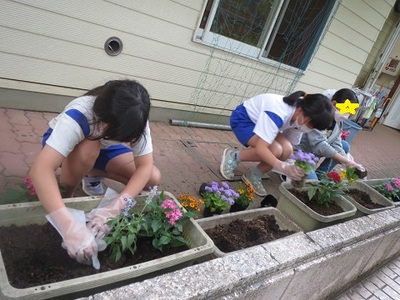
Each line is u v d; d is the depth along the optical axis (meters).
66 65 3.05
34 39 2.80
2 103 2.88
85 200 1.48
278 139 2.85
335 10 4.73
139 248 1.51
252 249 1.59
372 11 5.30
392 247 2.83
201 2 3.48
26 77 2.90
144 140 1.58
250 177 3.02
